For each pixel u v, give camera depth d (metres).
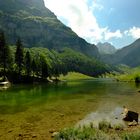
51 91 67.50
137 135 16.16
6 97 51.03
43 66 133.50
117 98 49.59
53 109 35.16
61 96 53.34
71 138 16.03
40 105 39.19
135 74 144.25
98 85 102.12
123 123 25.75
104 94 58.12
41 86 93.75
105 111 33.69
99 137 15.86
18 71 117.25
